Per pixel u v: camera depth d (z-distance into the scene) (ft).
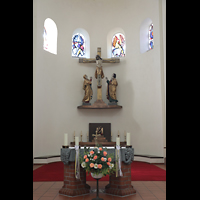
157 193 18.30
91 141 39.88
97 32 43.55
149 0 39.58
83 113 41.29
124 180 18.15
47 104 37.52
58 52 40.19
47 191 19.02
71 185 18.01
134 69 40.55
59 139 38.88
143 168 29.89
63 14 41.50
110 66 42.73
